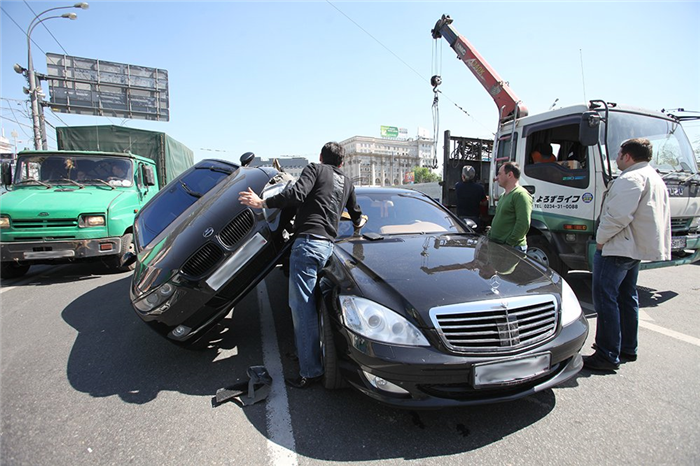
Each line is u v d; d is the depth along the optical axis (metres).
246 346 3.51
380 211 3.95
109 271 6.70
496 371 2.07
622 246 2.80
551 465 1.96
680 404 2.48
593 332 3.77
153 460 2.05
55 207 5.75
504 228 3.89
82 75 20.89
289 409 2.48
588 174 4.56
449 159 8.07
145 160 7.95
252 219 3.13
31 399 2.69
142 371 3.08
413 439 2.18
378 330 2.14
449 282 2.34
